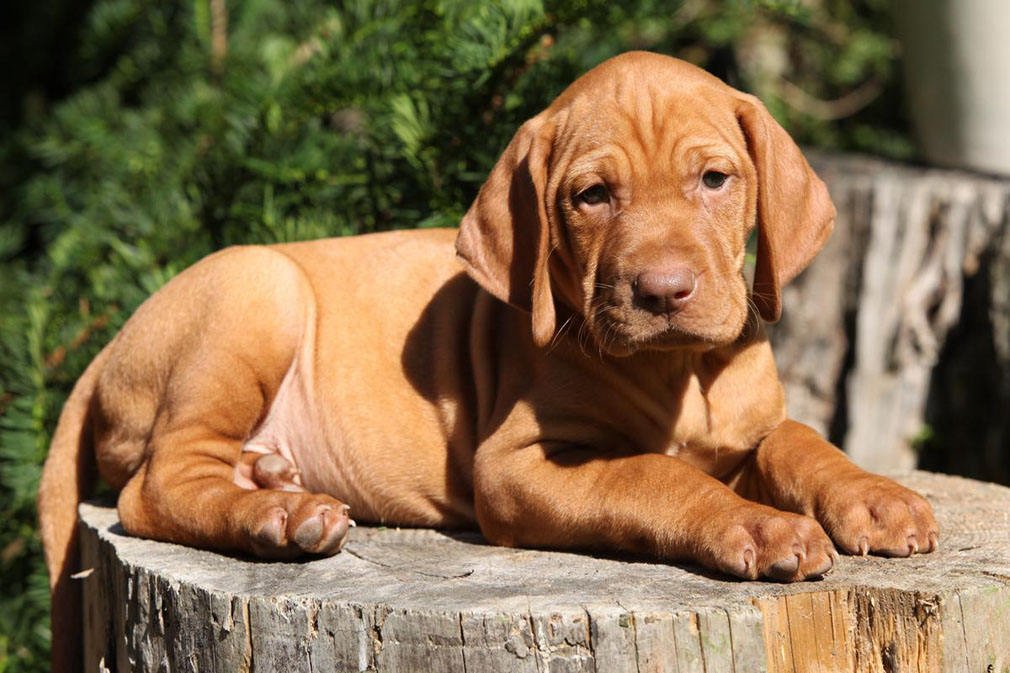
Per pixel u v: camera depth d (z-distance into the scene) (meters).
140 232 7.63
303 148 7.21
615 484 4.29
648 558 4.27
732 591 3.78
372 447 5.18
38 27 12.03
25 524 7.16
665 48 8.04
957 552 4.24
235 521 4.46
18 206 10.56
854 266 8.02
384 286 5.35
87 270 7.85
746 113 4.55
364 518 5.36
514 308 4.98
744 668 3.61
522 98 6.54
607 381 4.64
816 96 12.97
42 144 9.28
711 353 4.75
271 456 5.16
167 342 5.14
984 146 8.33
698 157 4.37
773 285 4.50
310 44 8.45
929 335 8.04
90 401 5.58
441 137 6.70
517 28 6.51
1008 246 7.75
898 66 12.32
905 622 3.77
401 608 3.71
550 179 4.54
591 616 3.57
